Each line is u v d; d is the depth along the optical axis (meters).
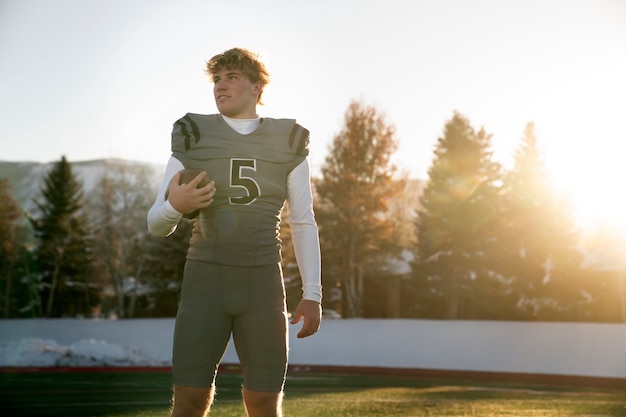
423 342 20.53
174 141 2.63
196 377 2.52
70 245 45.03
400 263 46.25
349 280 38.81
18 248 38.53
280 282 2.64
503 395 9.38
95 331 22.41
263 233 2.60
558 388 11.36
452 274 38.97
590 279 39.25
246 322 2.56
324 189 38.03
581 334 19.84
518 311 38.81
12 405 7.27
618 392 10.34
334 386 11.04
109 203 45.09
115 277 45.66
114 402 7.57
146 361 15.67
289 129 2.70
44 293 43.75
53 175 45.12
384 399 8.40
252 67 2.66
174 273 45.34
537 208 39.12
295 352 19.95
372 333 21.11
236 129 2.64
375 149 37.50
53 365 14.69
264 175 2.61
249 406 2.58
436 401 8.15
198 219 2.62
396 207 47.53
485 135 39.66
